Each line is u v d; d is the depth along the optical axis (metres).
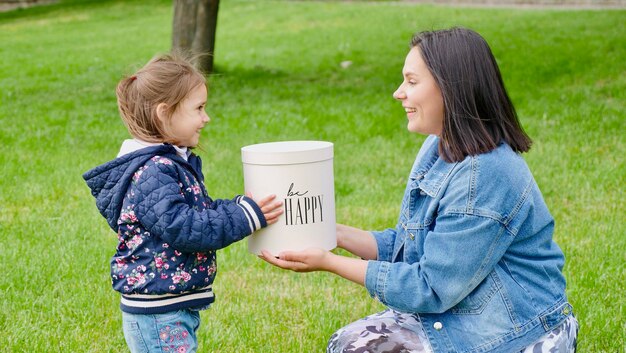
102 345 3.68
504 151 2.42
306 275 4.52
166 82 2.63
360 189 6.17
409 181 2.64
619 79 9.84
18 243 5.01
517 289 2.43
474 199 2.36
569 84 9.88
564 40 13.04
